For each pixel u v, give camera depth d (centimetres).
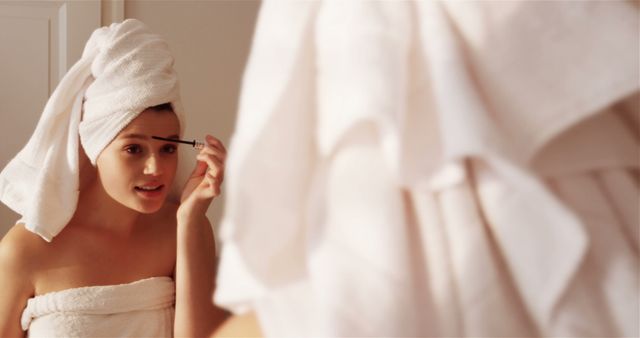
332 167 33
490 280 32
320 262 32
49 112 139
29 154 144
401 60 32
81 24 238
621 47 31
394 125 29
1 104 233
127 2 245
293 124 34
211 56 257
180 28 252
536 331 33
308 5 35
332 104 31
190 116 255
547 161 33
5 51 232
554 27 32
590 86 31
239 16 259
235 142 33
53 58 237
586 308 32
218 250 231
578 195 33
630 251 33
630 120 35
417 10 34
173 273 159
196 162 167
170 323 149
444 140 30
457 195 33
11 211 227
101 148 138
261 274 33
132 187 140
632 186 34
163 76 142
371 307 31
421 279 33
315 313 33
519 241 31
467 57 33
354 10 33
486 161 33
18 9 232
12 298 142
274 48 34
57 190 142
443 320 32
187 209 144
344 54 32
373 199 32
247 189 32
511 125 32
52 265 146
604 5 33
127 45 141
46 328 139
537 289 31
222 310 142
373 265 31
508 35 33
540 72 32
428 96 33
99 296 142
